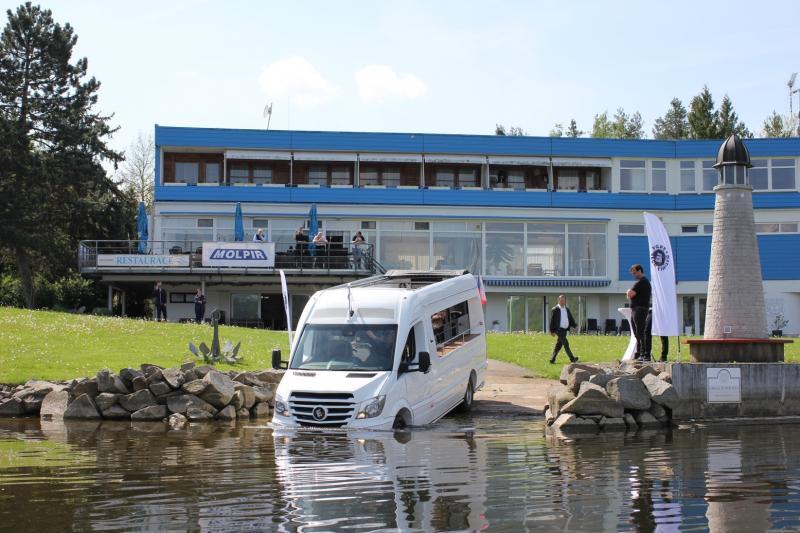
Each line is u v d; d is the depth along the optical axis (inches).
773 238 1921.8
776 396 630.5
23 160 2039.9
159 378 663.1
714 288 716.7
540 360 984.3
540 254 1924.2
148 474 377.1
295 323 1721.2
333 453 438.6
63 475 376.5
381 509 303.7
